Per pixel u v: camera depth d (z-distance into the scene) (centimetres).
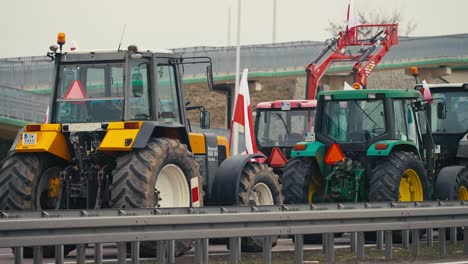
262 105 4159
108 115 2595
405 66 9219
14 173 2534
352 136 3189
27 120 6234
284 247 2902
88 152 2567
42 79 7350
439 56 9362
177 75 2677
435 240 3103
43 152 2573
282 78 8794
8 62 7188
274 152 3772
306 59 8794
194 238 2033
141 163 2445
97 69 2614
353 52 8619
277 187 2836
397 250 2667
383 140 3156
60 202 2569
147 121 2514
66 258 2542
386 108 3167
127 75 2589
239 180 2727
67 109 2616
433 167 3362
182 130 2647
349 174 3130
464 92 3641
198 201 2584
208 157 2822
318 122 3241
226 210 2125
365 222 2362
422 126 3550
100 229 1869
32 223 1748
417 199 3155
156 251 2295
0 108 6047
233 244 2202
